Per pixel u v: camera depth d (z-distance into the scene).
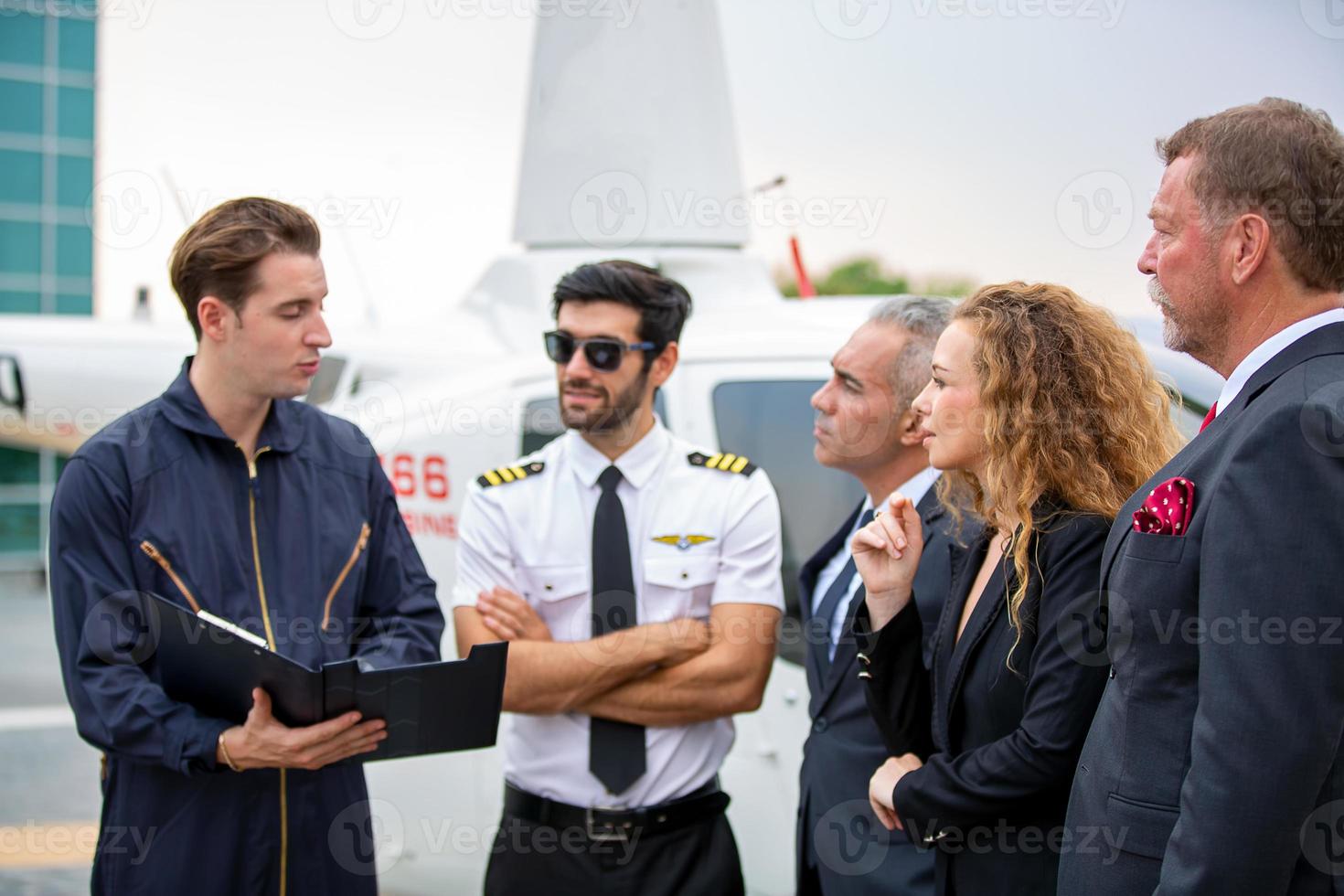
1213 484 1.36
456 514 2.87
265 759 1.79
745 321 2.99
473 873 2.79
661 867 2.22
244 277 1.89
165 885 1.87
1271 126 1.39
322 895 2.00
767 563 2.32
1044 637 1.64
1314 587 1.23
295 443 2.06
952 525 1.99
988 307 1.77
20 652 7.28
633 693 2.22
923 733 1.91
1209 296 1.44
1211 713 1.28
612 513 2.33
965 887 1.74
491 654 1.85
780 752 2.64
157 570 1.90
